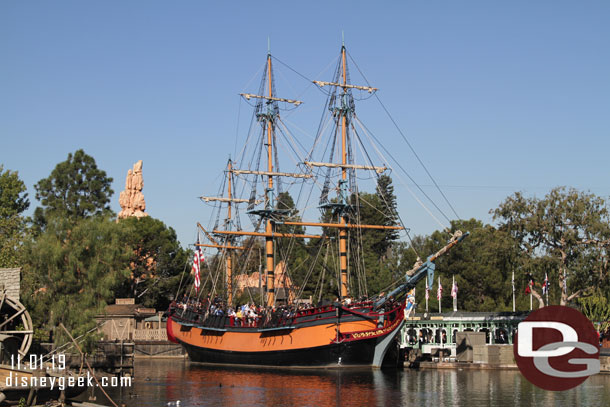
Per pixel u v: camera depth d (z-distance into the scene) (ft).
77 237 243.81
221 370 299.38
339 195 338.54
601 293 298.56
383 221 554.05
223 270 433.07
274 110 372.99
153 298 489.26
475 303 465.88
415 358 301.02
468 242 484.74
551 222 297.12
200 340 346.95
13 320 237.25
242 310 335.88
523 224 300.40
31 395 168.55
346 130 343.05
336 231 398.62
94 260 240.94
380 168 341.82
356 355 281.95
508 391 211.61
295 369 292.20
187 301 386.11
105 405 188.96
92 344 236.22
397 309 278.26
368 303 280.51
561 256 298.76
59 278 237.86
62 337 230.27
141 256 490.49
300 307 322.14
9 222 363.35
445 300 473.26
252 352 312.71
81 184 524.11
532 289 311.27
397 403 189.26
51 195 521.65
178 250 502.79
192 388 226.99
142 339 419.33
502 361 291.17
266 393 212.02
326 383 236.43
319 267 485.56
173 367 323.16
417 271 282.36
